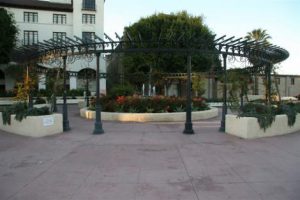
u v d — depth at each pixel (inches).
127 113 593.0
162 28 1147.9
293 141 371.6
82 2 1541.6
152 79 1042.1
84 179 226.2
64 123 465.7
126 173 240.2
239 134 400.8
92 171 246.4
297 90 1763.0
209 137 400.2
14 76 1332.4
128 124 539.8
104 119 605.0
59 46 438.3
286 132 430.9
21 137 409.7
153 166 259.6
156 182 218.4
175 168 253.4
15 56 545.0
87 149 329.4
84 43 414.9
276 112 445.7
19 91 527.2
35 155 304.2
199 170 247.4
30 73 542.9
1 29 1328.7
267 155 298.2
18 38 1462.8
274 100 571.8
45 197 191.9
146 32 1158.3
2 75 1492.4
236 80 489.4
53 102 558.3
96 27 1560.0
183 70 1172.5
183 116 593.3
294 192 197.2
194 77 1020.5
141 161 276.5
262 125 395.9
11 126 452.8
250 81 552.7
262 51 460.1
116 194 195.8
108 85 1470.2
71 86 1494.8
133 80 1086.4
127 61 1231.5
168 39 403.9
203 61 1145.4
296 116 454.3
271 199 185.8
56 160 283.0
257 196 190.7
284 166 258.7
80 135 421.7
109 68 1600.6
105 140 381.7
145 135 418.0
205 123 553.3
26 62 525.7
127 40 406.6
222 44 413.4
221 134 424.5
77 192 199.8
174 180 222.7
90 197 191.2
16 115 438.0
